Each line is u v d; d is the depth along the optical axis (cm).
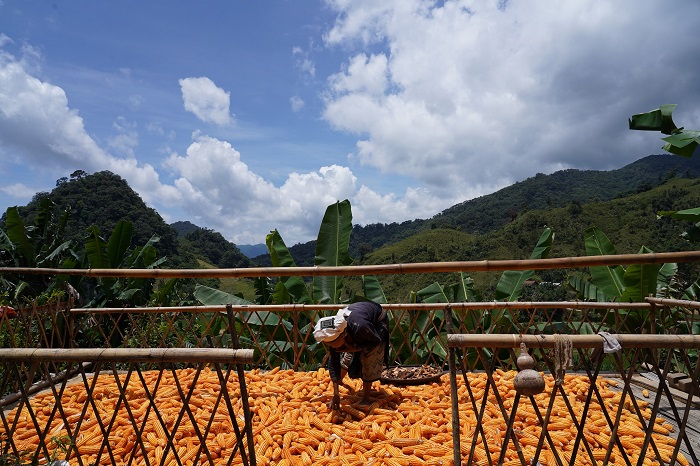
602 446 378
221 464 353
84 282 1112
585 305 530
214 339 604
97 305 1011
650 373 532
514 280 785
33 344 570
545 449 365
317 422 414
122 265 1152
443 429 404
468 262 452
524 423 411
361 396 470
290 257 827
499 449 364
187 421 419
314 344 696
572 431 394
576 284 819
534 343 250
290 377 546
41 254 1121
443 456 360
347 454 371
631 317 725
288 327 700
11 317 522
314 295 766
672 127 624
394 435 387
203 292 768
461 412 431
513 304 538
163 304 1058
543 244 809
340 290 771
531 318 555
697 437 390
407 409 441
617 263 423
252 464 247
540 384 240
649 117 640
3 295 704
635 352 255
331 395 479
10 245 1055
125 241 1098
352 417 431
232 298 757
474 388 483
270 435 394
